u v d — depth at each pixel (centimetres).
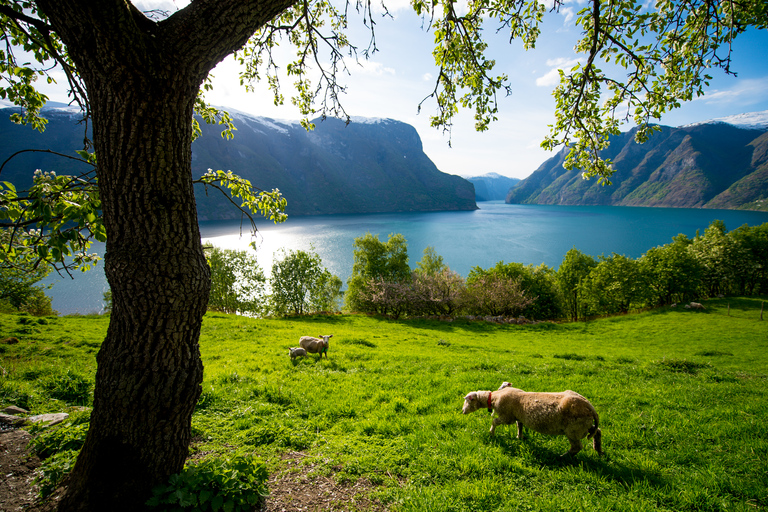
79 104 434
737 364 1936
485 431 680
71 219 358
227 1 305
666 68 599
